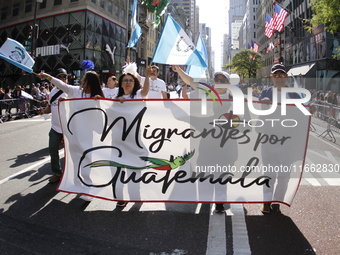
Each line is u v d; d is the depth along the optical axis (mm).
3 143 7738
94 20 30109
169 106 3621
